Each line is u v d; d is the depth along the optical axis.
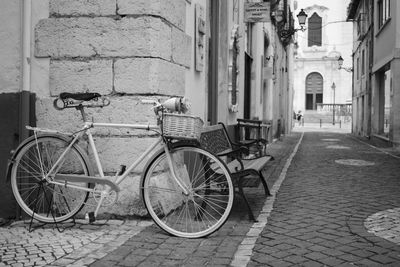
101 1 5.21
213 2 9.31
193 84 6.80
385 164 11.23
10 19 5.24
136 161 4.76
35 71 5.37
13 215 5.14
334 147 17.36
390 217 5.46
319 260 3.92
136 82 5.15
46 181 4.77
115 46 5.18
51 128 5.34
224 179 4.64
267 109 18.88
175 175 4.63
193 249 4.16
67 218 4.79
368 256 4.04
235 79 10.81
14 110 5.21
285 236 4.61
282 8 20.70
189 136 4.39
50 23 5.31
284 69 27.61
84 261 3.83
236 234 4.64
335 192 7.12
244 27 12.48
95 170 5.12
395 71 16.33
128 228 4.77
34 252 4.04
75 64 5.27
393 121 16.47
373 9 21.92
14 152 4.81
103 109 5.17
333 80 58.16
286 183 8.03
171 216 5.02
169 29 5.44
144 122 5.11
